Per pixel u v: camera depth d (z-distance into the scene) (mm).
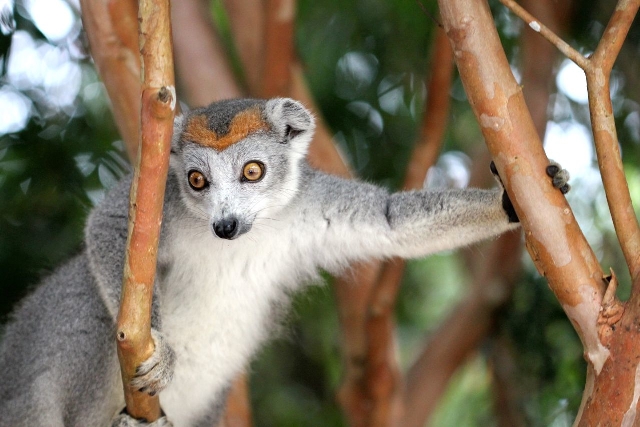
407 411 14562
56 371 10211
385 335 13336
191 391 10555
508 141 7086
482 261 15359
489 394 15961
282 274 10852
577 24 15172
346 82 15766
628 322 6816
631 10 7000
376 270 13031
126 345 6988
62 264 11398
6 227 13531
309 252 10656
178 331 10195
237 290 10312
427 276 18672
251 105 10531
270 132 10297
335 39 15750
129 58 11094
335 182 10516
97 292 10305
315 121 11172
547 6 14562
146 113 6250
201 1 14180
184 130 10188
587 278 7020
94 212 10023
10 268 13492
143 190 6480
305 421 16266
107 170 14297
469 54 7070
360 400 13766
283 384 16703
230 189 9836
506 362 14891
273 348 16625
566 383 14328
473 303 14930
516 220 9234
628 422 6719
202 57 13477
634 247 7008
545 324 14664
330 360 16828
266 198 10094
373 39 15672
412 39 15531
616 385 6777
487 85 7059
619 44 6988
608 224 15578
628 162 15633
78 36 13852
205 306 10211
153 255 6727
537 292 14891
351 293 13219
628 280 14492
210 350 10414
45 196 13789
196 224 10102
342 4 15617
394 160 15734
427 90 13219
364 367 13570
